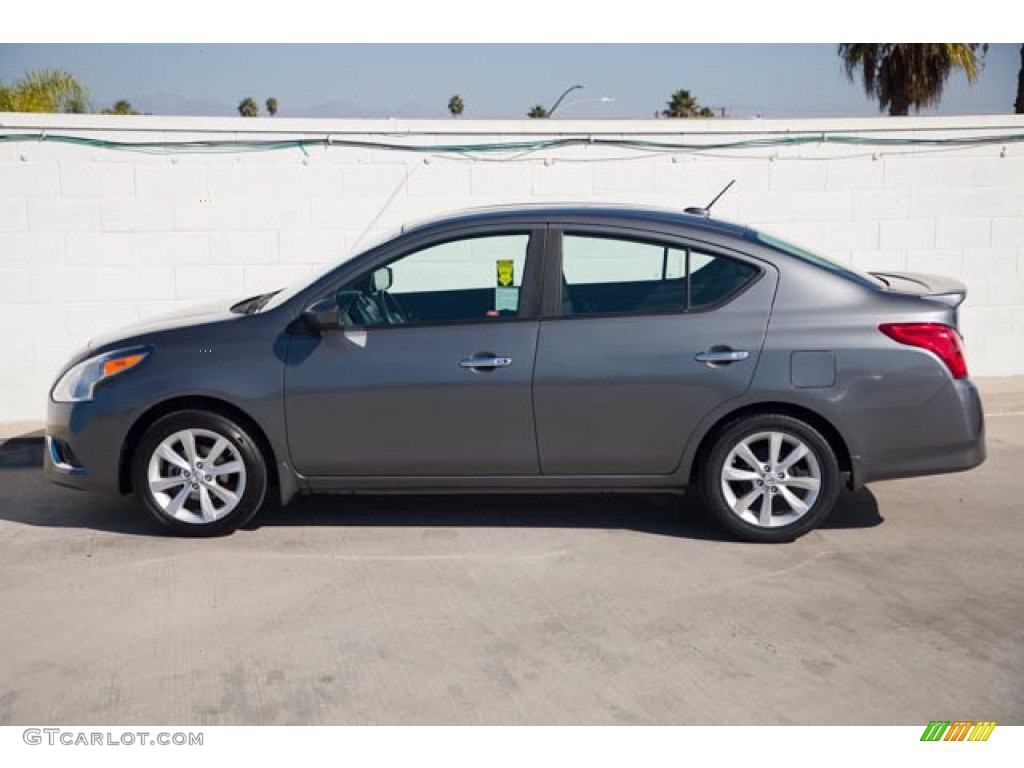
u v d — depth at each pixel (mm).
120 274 8711
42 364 8695
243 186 8773
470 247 5578
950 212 9438
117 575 5215
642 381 5426
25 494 6746
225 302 6582
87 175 8555
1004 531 5773
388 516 6141
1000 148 9367
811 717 3746
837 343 5375
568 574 5164
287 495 5656
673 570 5207
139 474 5676
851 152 9305
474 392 5473
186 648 4367
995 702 3844
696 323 5441
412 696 3930
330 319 5465
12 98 22688
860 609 4695
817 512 5504
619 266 5531
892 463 5449
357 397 5512
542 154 9062
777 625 4531
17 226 8516
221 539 5742
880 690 3939
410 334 5523
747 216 9328
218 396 5523
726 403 5414
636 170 9164
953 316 5477
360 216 8953
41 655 4312
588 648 4320
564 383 5445
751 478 5508
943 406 5395
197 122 8633
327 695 3945
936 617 4602
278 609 4766
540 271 5539
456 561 5367
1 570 5312
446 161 8977
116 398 5598
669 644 4348
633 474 5566
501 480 5605
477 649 4324
